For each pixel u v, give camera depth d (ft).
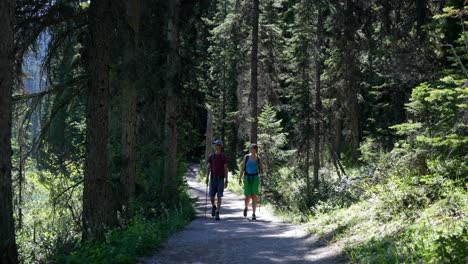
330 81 75.51
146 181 52.42
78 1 31.37
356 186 39.19
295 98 75.15
